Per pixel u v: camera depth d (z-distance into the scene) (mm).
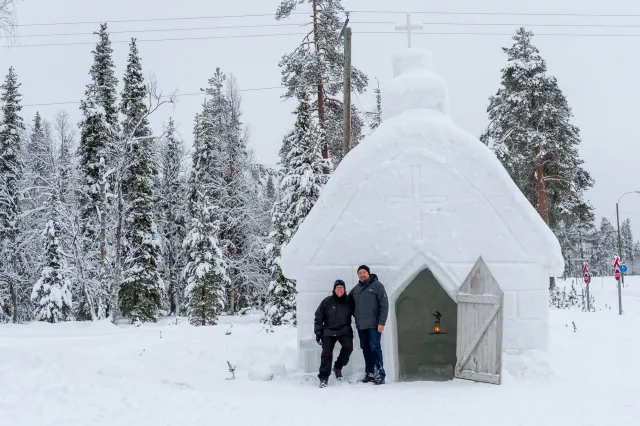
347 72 15648
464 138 9156
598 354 9945
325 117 27125
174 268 33219
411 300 11336
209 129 33094
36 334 16703
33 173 30000
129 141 23953
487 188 9008
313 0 26922
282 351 10266
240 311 31734
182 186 34031
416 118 9469
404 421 6156
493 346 8242
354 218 9312
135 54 29703
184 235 34156
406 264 9008
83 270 25031
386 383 8555
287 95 26750
